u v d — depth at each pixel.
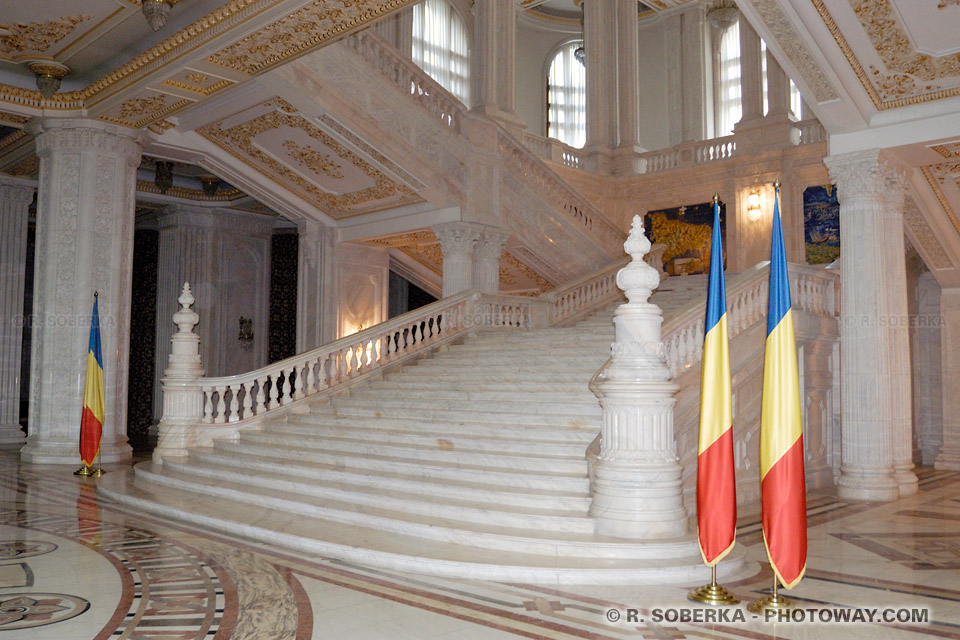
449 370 10.88
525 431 8.16
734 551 5.91
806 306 10.45
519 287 16.89
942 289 12.94
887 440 9.23
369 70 11.93
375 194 14.04
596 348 10.22
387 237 15.06
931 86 8.53
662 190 18.41
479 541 6.10
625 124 19.42
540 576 5.38
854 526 7.37
